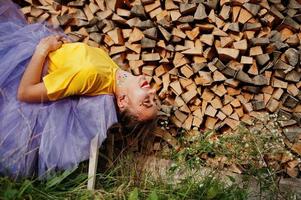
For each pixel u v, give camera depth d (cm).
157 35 261
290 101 256
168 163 255
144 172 248
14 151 218
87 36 268
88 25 267
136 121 241
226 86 262
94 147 225
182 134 263
